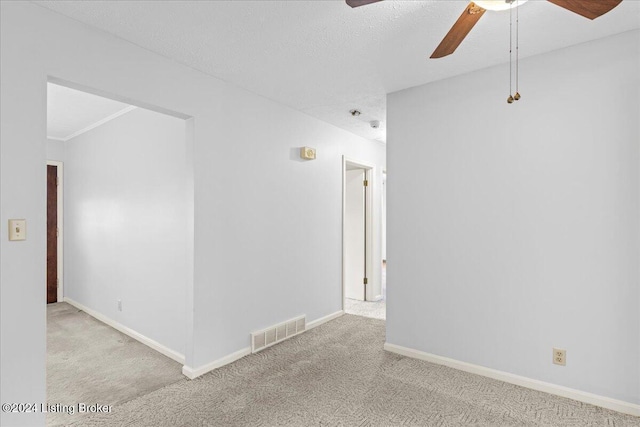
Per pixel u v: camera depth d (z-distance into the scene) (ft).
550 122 7.84
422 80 9.46
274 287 11.02
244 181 9.96
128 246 11.66
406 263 10.02
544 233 7.90
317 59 8.17
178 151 9.60
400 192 10.16
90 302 14.01
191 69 8.59
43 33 6.11
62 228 16.02
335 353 10.14
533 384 7.95
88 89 6.88
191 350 8.61
